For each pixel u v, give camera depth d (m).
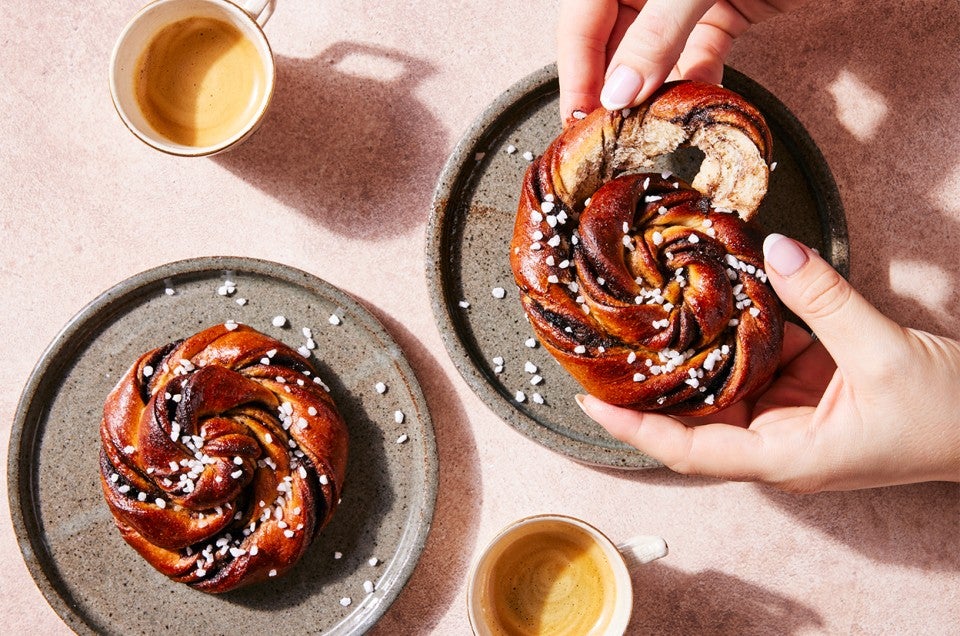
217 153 0.56
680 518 0.59
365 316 0.56
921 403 0.51
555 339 0.52
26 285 0.58
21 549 0.55
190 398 0.52
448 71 0.59
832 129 0.60
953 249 0.60
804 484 0.53
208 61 0.57
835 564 0.59
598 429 0.57
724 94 0.51
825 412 0.53
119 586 0.56
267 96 0.55
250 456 0.53
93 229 0.59
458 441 0.59
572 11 0.55
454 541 0.58
